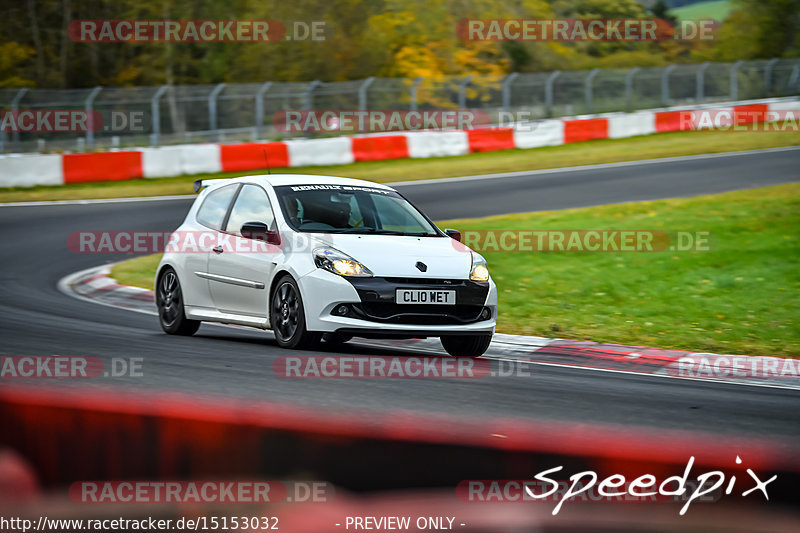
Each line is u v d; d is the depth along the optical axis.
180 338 29.81
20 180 83.31
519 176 87.69
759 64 147.00
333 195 29.83
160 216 66.31
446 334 26.62
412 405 19.08
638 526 7.77
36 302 37.72
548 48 191.50
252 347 27.36
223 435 10.86
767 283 40.41
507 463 11.14
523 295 40.59
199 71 175.88
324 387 20.84
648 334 33.50
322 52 174.38
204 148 91.25
